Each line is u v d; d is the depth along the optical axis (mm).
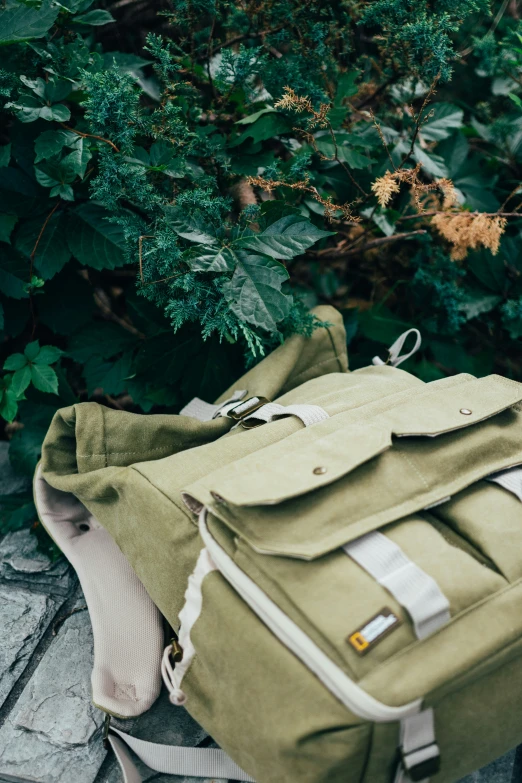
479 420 1154
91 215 1530
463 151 1879
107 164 1322
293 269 1974
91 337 1672
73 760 1175
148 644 1271
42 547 1528
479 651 894
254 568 959
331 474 1004
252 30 1647
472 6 1531
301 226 1376
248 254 1361
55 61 1418
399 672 862
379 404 1222
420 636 896
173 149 1422
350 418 1180
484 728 964
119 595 1321
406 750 896
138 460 1334
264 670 922
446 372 2096
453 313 1800
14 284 1540
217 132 1645
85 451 1305
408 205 1748
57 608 1429
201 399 1642
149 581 1199
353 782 929
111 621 1285
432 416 1146
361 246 1717
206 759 1134
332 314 1628
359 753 880
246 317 1319
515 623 931
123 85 1316
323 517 979
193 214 1359
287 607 920
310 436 1134
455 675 874
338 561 948
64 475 1352
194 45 1697
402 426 1109
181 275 1354
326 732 868
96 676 1206
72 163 1355
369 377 1422
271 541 950
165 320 1641
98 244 1512
